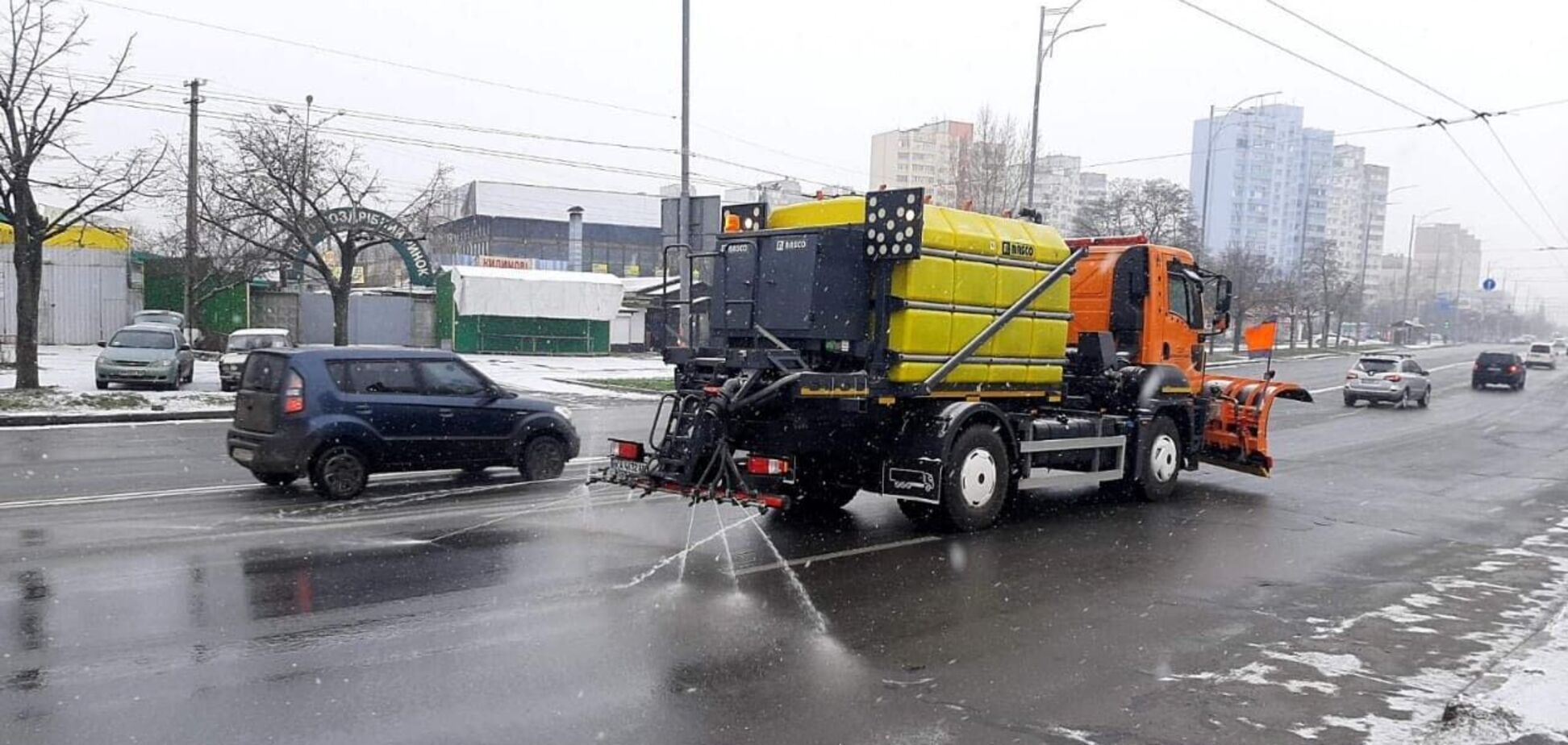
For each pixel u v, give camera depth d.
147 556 7.94
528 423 11.98
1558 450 19.14
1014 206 36.50
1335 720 5.05
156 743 4.48
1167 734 4.84
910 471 9.44
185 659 5.58
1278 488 13.32
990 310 9.86
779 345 9.11
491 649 5.88
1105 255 12.10
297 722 4.76
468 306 43.38
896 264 9.05
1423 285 126.62
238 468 12.85
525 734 4.69
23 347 20.17
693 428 8.48
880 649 6.07
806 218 9.55
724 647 6.02
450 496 11.00
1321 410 28.00
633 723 4.85
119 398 19.80
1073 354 11.64
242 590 6.99
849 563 8.32
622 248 84.38
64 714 4.77
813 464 9.83
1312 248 74.06
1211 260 54.19
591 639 6.13
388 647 5.88
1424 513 11.61
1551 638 6.42
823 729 4.83
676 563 8.16
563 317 45.50
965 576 7.96
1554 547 9.72
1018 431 10.30
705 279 9.89
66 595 6.78
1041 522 10.38
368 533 8.96
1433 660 6.06
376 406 10.77
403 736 4.62
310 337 42.09
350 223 27.77
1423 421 25.20
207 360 35.06
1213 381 13.53
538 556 8.26
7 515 9.55
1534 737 4.78
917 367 9.18
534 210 81.44
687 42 24.27
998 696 5.32
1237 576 8.18
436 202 34.88
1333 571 8.45
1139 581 7.90
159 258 40.06
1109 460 11.41
